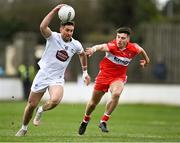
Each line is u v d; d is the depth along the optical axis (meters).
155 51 94.44
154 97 85.81
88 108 38.28
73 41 34.88
